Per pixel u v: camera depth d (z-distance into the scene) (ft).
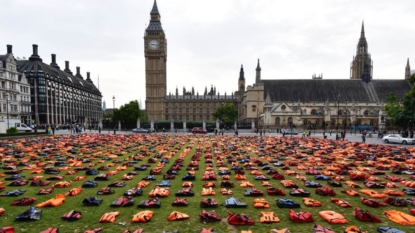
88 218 35.94
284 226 33.47
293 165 73.77
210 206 39.83
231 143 133.59
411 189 48.60
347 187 51.80
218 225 33.86
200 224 34.17
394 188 50.90
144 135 195.31
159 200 42.65
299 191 46.24
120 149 107.96
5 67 322.96
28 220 34.86
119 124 302.66
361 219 34.88
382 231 31.35
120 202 40.63
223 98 596.70
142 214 35.81
